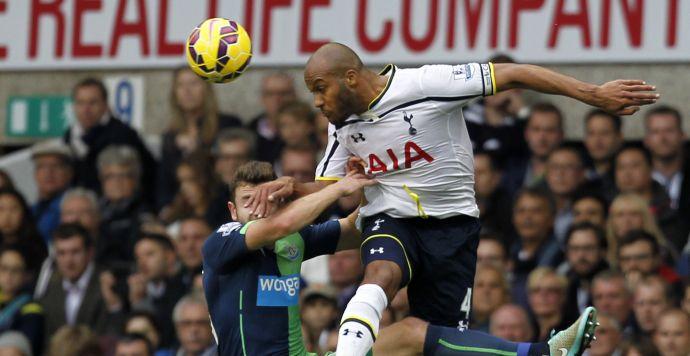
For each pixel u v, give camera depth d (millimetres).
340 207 21844
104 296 22719
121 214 24578
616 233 21219
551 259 21438
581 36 24594
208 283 14625
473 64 14016
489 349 14180
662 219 22047
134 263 23438
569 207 22172
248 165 14789
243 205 14648
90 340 21594
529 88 13945
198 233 22531
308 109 23562
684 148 23312
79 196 24109
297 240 14648
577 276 20828
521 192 21750
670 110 22672
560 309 20141
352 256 21594
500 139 23156
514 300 21125
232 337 14500
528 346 14102
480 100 23500
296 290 14594
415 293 14664
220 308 14555
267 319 14430
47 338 22766
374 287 13875
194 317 21000
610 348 19328
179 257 22656
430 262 14414
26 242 24125
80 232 22938
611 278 19984
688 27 24328
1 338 22297
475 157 22516
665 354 19016
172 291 22391
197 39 14523
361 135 14070
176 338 21922
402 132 13977
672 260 21406
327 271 21891
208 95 24703
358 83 13875
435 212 14305
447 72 13945
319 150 23328
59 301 22875
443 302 14570
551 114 22875
